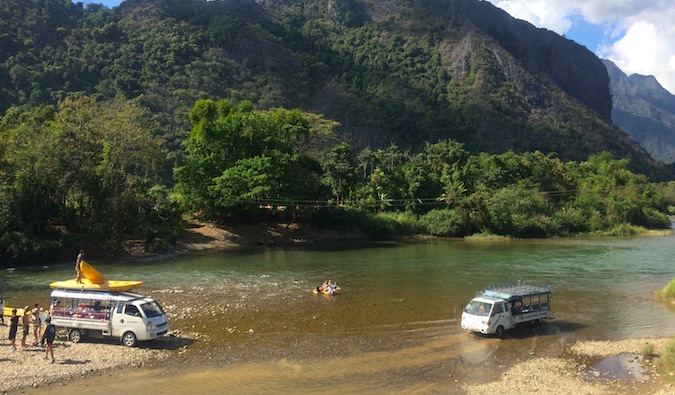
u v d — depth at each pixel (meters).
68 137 62.03
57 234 60.12
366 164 123.88
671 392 19.84
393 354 24.94
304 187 92.38
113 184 66.31
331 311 34.09
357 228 97.69
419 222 104.31
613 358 24.70
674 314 34.22
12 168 58.66
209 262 59.72
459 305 36.28
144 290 40.69
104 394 19.41
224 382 20.92
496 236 101.94
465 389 20.47
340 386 20.70
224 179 81.19
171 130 165.62
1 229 54.06
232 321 30.94
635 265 58.94
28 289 40.50
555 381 21.42
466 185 120.75
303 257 65.75
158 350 24.77
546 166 132.50
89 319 25.19
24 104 155.12
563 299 39.03
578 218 114.00
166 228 73.62
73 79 181.25
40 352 23.77
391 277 49.16
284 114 99.81
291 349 25.48
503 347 26.31
